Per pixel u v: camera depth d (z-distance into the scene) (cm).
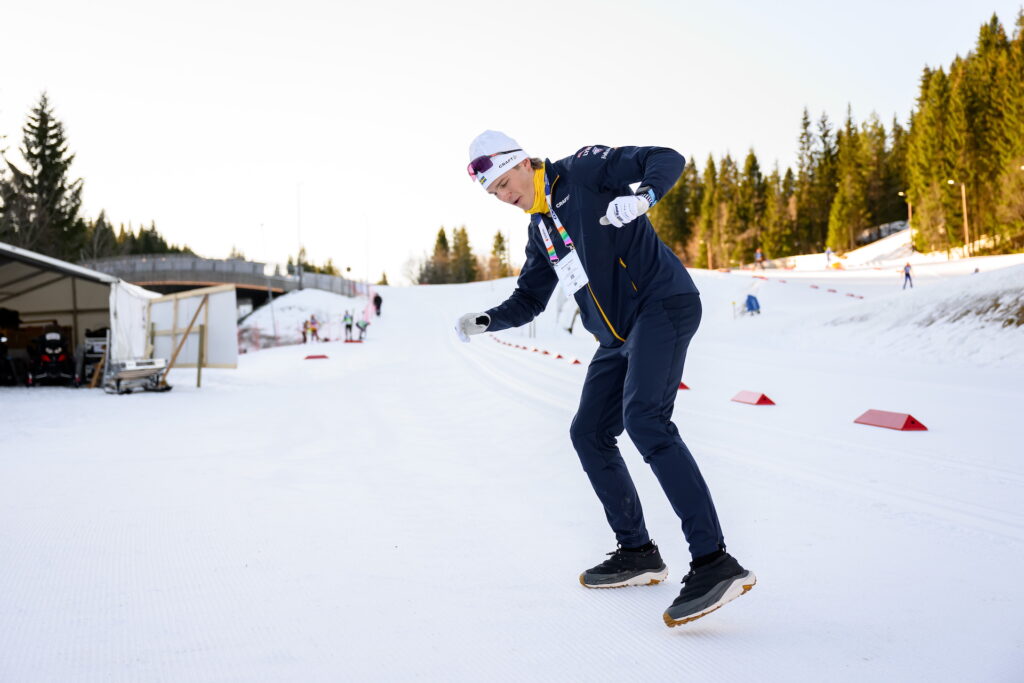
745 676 160
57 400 950
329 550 272
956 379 816
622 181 203
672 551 263
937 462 401
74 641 189
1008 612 193
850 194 7862
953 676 156
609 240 208
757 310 2709
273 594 225
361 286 5291
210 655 179
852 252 6738
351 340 2841
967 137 5419
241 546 280
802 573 231
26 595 226
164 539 291
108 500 364
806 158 9631
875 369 972
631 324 213
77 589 231
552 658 175
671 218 10769
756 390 781
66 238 4816
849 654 170
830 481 364
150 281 4256
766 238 8706
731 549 259
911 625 186
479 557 261
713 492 349
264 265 4553
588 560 255
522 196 219
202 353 1134
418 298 5531
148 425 687
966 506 309
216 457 497
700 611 180
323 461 474
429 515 325
